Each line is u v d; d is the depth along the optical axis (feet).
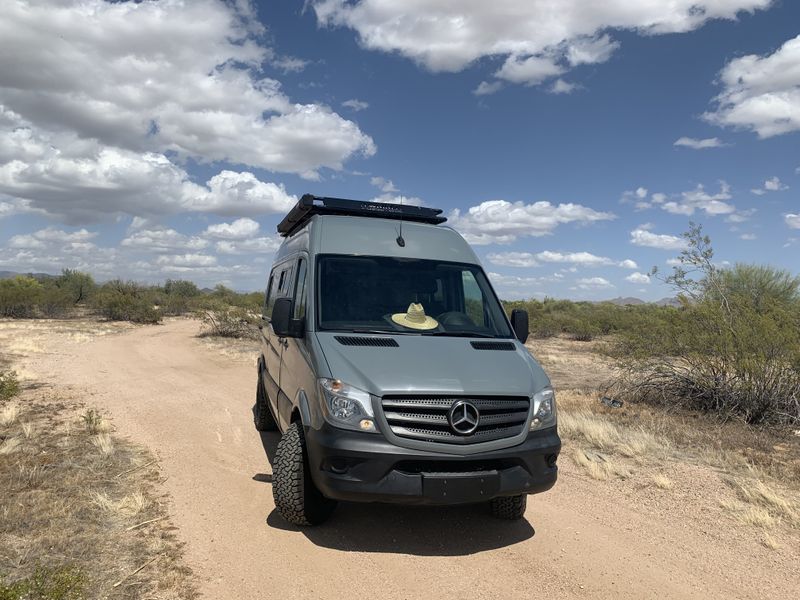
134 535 15.30
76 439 24.40
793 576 14.85
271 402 24.08
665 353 37.83
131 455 22.47
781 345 32.42
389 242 20.17
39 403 31.68
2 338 65.31
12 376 33.71
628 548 16.21
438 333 17.88
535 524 17.61
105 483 19.19
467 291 19.92
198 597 12.44
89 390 36.37
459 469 14.65
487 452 14.65
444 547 15.67
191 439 25.35
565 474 22.99
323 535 16.02
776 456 25.81
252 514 17.24
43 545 14.29
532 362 17.20
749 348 33.71
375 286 18.74
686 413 35.17
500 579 14.02
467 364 15.89
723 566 15.31
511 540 16.34
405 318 18.04
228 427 28.04
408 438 14.32
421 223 22.24
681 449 26.71
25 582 11.96
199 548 14.76
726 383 34.73
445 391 14.62
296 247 22.99
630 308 111.86
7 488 18.11
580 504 19.67
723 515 18.94
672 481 22.17
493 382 15.35
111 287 138.51
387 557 14.89
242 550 14.82
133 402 33.14
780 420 32.22
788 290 55.57
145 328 93.97
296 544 15.35
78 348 59.82
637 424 31.04
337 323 17.57
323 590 13.09
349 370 15.06
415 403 14.49
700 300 37.47
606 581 14.16
